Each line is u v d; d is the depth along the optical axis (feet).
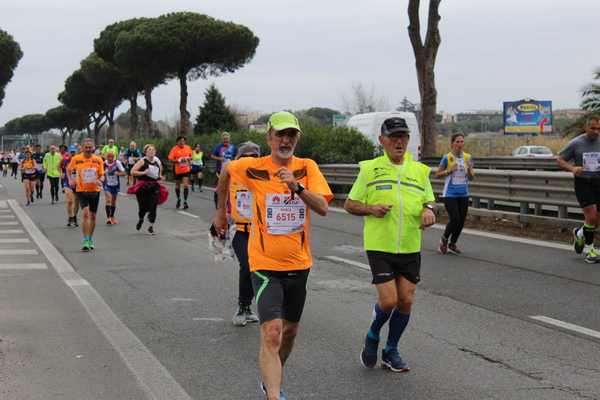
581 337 22.39
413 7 82.48
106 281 33.14
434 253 39.40
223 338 22.99
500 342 21.94
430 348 21.42
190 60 166.91
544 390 17.58
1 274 35.22
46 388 18.17
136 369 19.70
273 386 15.12
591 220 35.37
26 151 80.53
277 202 16.11
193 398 17.37
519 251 39.42
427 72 82.69
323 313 26.05
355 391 17.74
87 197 43.34
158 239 48.29
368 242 19.01
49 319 25.64
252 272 16.30
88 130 331.98
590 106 100.22
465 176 38.47
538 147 138.21
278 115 16.34
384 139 19.16
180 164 69.31
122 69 176.35
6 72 187.21
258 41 170.91
